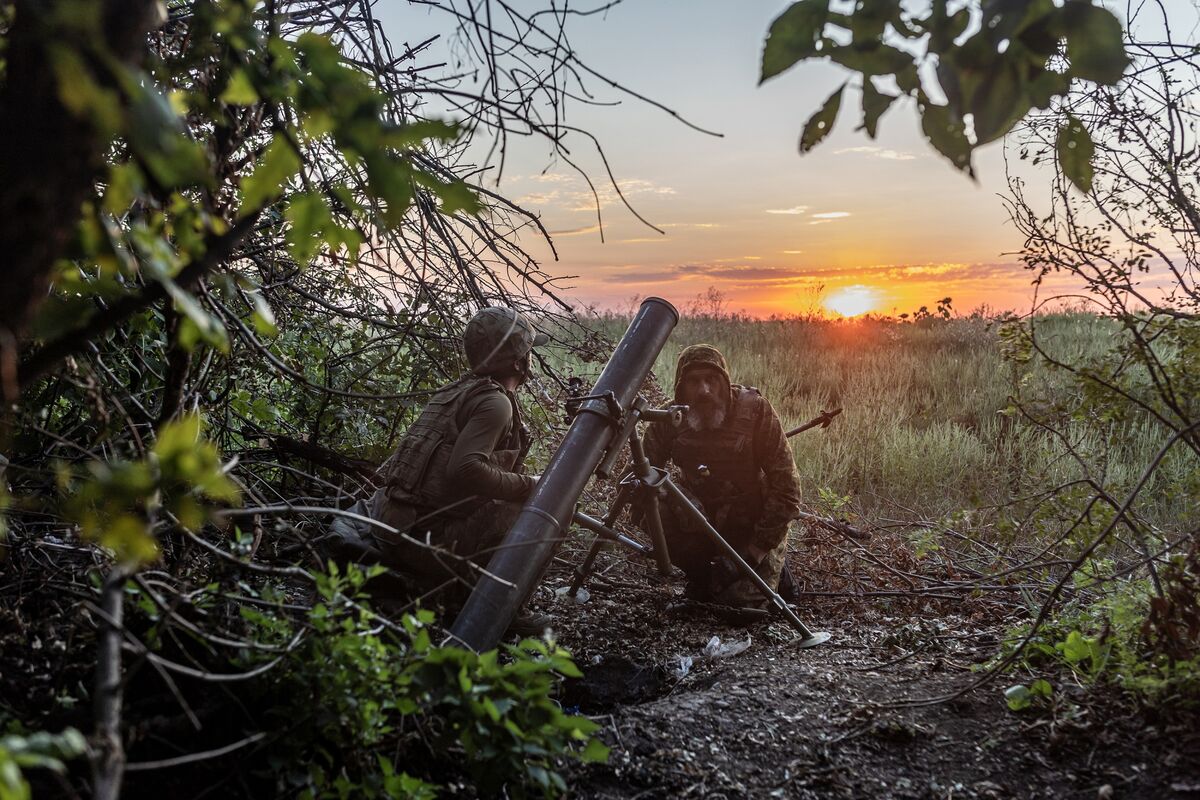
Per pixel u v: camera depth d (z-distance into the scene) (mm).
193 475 1399
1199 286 3031
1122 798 2496
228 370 3312
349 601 2299
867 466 6613
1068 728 2777
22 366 1568
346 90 1548
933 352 11336
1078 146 1718
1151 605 2818
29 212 1386
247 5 1713
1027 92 1523
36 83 1352
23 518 3004
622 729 2873
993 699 3057
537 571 3129
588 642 3789
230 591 2443
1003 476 6160
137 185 1396
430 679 2170
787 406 8734
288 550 3371
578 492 3336
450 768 2500
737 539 4176
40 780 1980
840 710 3035
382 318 4273
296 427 4438
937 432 7188
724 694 3164
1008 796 2549
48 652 2422
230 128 2078
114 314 1595
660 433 4309
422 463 3387
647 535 4918
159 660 1806
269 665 2078
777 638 3889
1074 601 3676
